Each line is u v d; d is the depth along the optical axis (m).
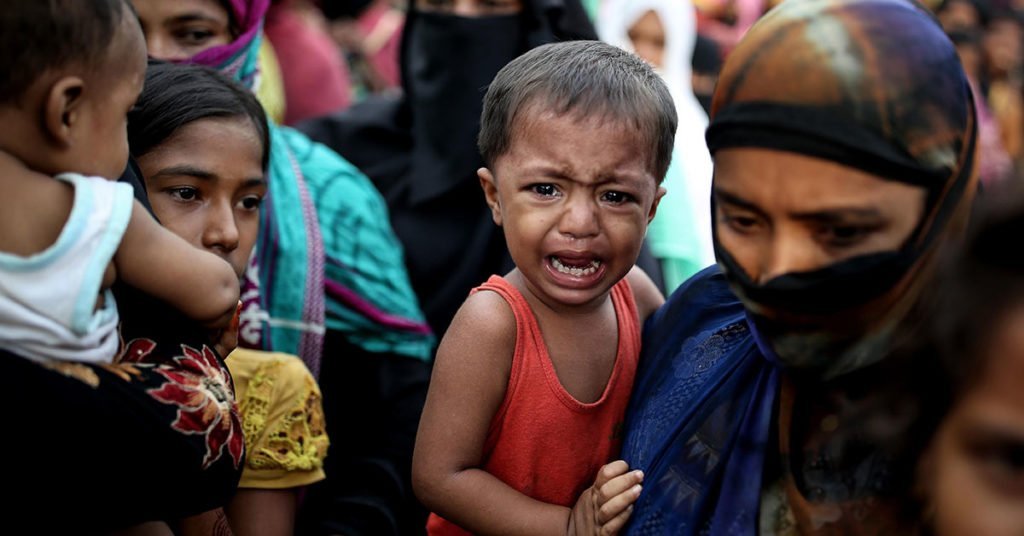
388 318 2.15
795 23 1.04
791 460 1.16
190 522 1.48
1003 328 0.84
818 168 1.00
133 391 1.19
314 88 4.02
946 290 0.89
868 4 1.04
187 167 1.60
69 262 1.12
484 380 1.49
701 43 4.58
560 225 1.46
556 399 1.50
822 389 1.15
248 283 1.95
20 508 1.15
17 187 1.13
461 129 2.70
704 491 1.24
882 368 1.07
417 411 2.14
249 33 2.12
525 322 1.51
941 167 1.00
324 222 2.14
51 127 1.14
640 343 1.60
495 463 1.53
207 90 1.66
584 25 2.80
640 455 1.38
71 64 1.14
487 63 2.72
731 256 1.09
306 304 2.00
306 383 1.82
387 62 5.34
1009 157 5.58
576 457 1.52
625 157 1.46
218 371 1.34
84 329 1.13
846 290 1.03
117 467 1.17
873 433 1.06
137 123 1.60
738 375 1.27
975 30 6.29
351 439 2.14
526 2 2.73
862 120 0.99
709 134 1.10
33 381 1.11
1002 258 0.85
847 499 1.10
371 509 2.00
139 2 2.00
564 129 1.44
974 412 0.86
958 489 0.88
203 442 1.24
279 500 1.76
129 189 1.20
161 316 1.31
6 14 1.10
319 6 5.46
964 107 1.03
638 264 2.45
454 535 1.64
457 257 2.65
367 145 2.83
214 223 1.63
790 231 1.04
